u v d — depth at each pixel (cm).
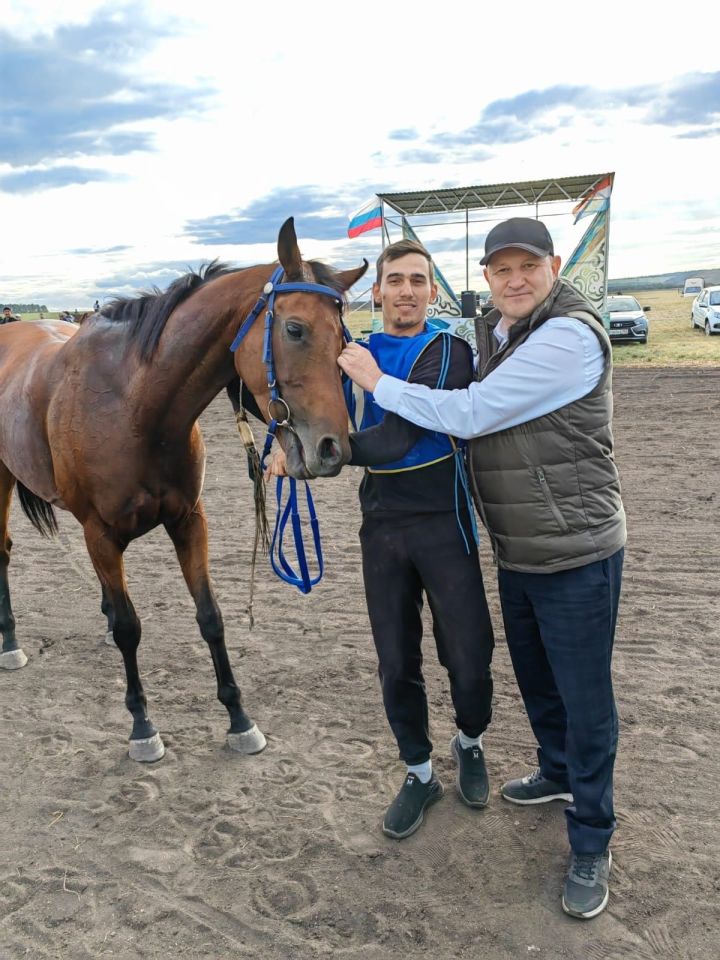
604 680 215
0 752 318
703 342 1833
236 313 253
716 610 410
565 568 208
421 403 205
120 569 303
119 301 298
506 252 200
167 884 237
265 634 417
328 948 209
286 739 318
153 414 272
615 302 2030
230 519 637
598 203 1395
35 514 421
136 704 314
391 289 226
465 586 233
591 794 217
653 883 227
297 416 220
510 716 326
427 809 266
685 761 285
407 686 248
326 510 647
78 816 274
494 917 217
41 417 319
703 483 648
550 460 204
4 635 400
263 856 247
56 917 225
